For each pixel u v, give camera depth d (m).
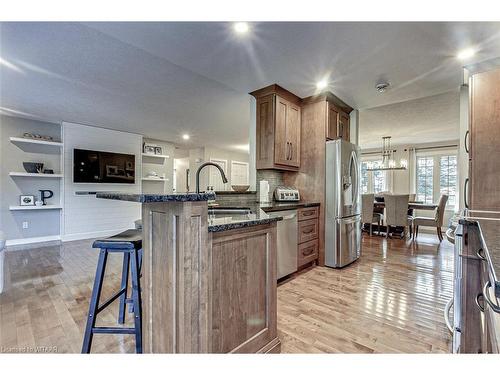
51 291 2.48
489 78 2.16
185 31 1.97
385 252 4.07
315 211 3.33
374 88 3.07
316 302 2.28
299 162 3.53
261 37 2.04
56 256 3.78
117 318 1.97
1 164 4.39
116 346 1.63
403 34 1.98
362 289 2.56
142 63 2.56
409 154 7.00
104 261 1.45
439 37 2.02
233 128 5.36
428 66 2.50
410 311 2.10
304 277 2.92
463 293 1.29
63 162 4.84
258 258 1.48
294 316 2.02
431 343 1.66
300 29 1.93
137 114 4.37
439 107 3.95
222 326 1.26
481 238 1.05
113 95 3.46
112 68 2.67
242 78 2.82
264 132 3.15
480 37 2.01
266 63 2.47
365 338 1.72
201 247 1.13
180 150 8.69
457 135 5.83
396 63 2.45
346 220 3.32
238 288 1.35
